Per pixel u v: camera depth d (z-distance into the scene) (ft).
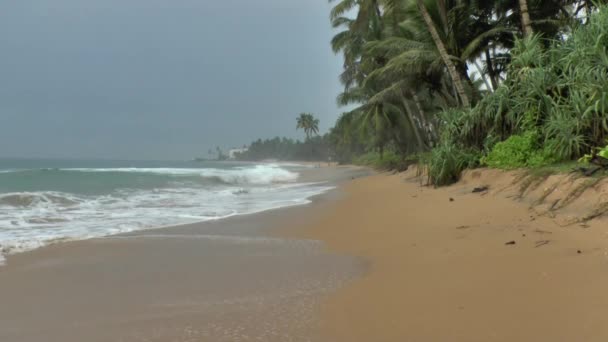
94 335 9.34
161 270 15.20
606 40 22.54
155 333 9.33
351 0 80.64
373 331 8.67
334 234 21.93
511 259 12.48
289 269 14.75
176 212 34.32
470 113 36.24
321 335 8.71
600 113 21.65
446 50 51.72
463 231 17.74
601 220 14.16
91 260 17.01
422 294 10.63
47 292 12.73
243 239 21.52
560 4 50.16
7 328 9.90
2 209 36.17
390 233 20.24
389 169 96.53
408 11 53.83
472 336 7.93
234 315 10.26
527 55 30.04
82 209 36.55
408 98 94.22
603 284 9.29
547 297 9.21
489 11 54.60
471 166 34.45
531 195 20.77
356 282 12.52
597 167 18.33
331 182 76.84
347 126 121.49
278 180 88.94
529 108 29.09
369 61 87.40
